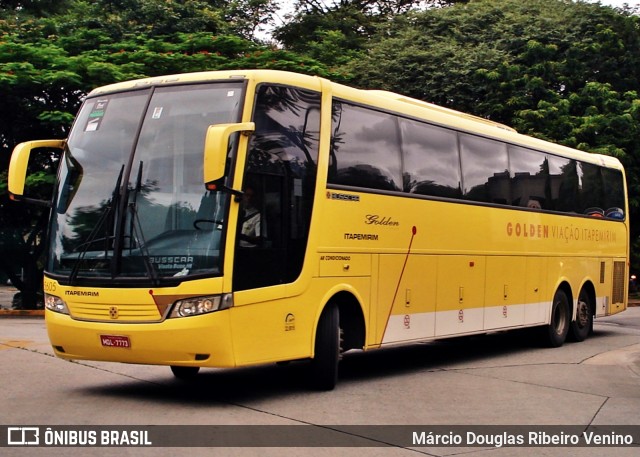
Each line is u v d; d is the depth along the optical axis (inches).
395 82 1227.9
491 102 1184.8
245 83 348.5
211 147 311.9
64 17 1152.2
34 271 1021.2
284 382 409.7
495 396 386.3
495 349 597.6
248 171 341.1
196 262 326.6
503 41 1246.9
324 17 1533.0
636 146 1143.0
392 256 430.0
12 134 960.9
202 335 323.3
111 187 348.5
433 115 478.9
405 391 393.4
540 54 1203.2
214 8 1350.9
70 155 368.5
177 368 412.2
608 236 713.0
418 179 456.4
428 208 462.9
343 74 1173.1
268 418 317.7
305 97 376.8
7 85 873.5
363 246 407.2
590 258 675.4
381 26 1384.1
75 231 351.6
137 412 322.7
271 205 351.9
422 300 456.8
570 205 644.7
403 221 439.2
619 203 741.3
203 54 989.2
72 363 441.7
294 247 362.9
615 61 1221.7
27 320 828.6
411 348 600.4
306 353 369.1
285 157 361.1
